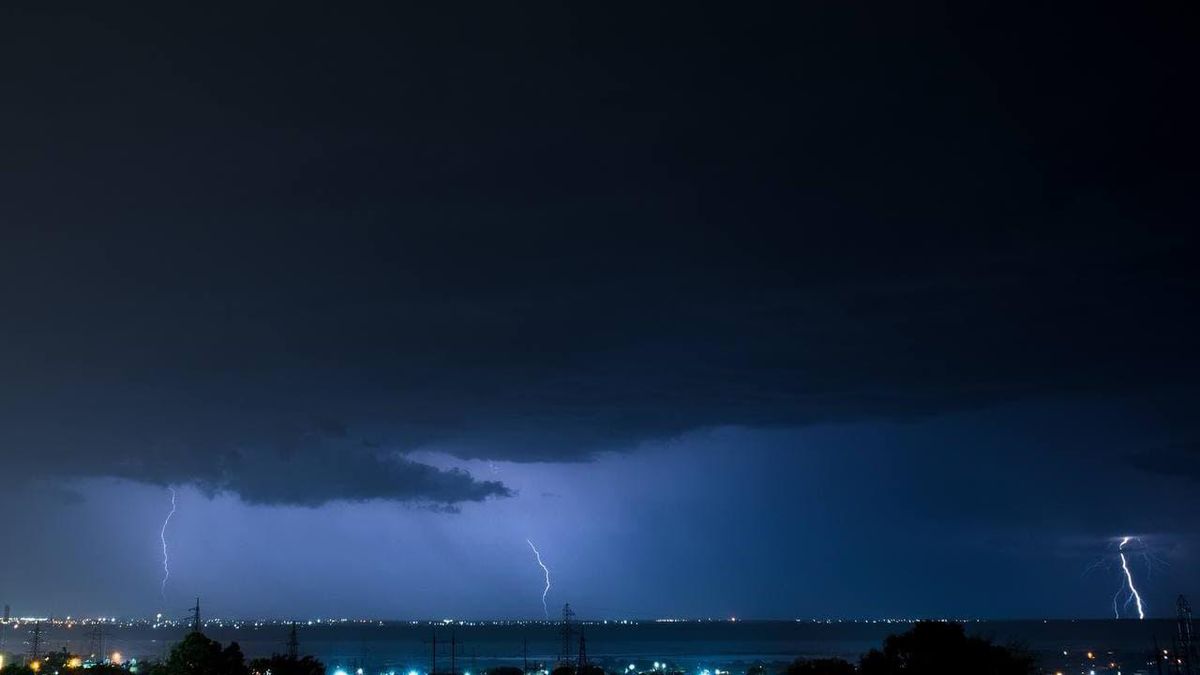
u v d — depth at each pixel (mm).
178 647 76312
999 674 56000
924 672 55844
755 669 186125
